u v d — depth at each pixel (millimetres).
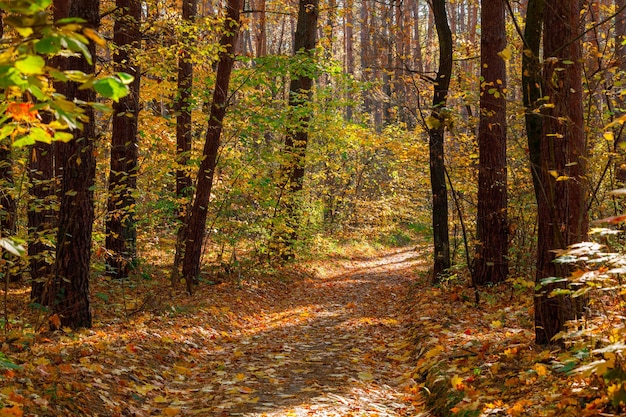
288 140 18594
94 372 5906
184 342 8469
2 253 6961
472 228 14719
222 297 12648
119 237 12141
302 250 21031
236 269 16016
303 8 19469
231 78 14953
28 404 4469
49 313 7250
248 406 5625
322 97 18891
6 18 1995
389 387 6637
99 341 7285
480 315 9227
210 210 15453
